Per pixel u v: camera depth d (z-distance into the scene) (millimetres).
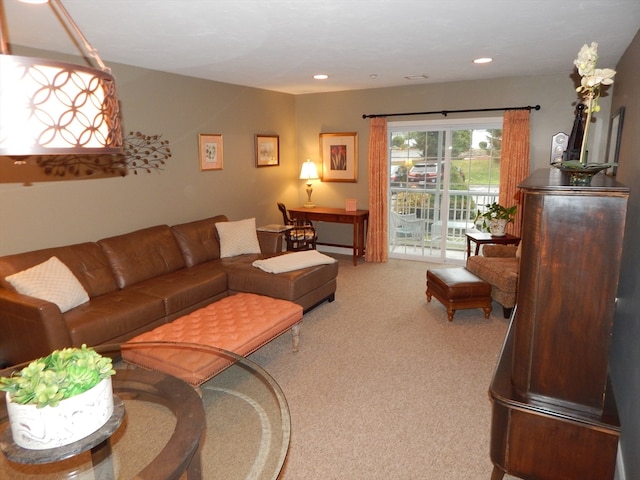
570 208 1714
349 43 3363
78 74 955
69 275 3252
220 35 3082
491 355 3402
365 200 6469
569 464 1860
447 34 3125
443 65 4363
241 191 5777
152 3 2387
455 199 5984
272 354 3432
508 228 5371
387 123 6051
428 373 3135
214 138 5227
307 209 6484
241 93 5602
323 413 2648
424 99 5766
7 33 2914
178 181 4812
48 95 897
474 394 2859
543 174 2445
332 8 2508
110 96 1074
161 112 4523
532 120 5227
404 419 2592
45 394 1335
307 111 6656
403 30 3002
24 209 3430
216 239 4805
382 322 4078
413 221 6344
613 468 1800
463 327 3953
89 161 3863
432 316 4223
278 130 6387
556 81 5023
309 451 2303
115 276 3742
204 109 5051
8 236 3348
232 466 2141
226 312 3189
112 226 4137
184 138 4832
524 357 1910
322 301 4434
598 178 2219
